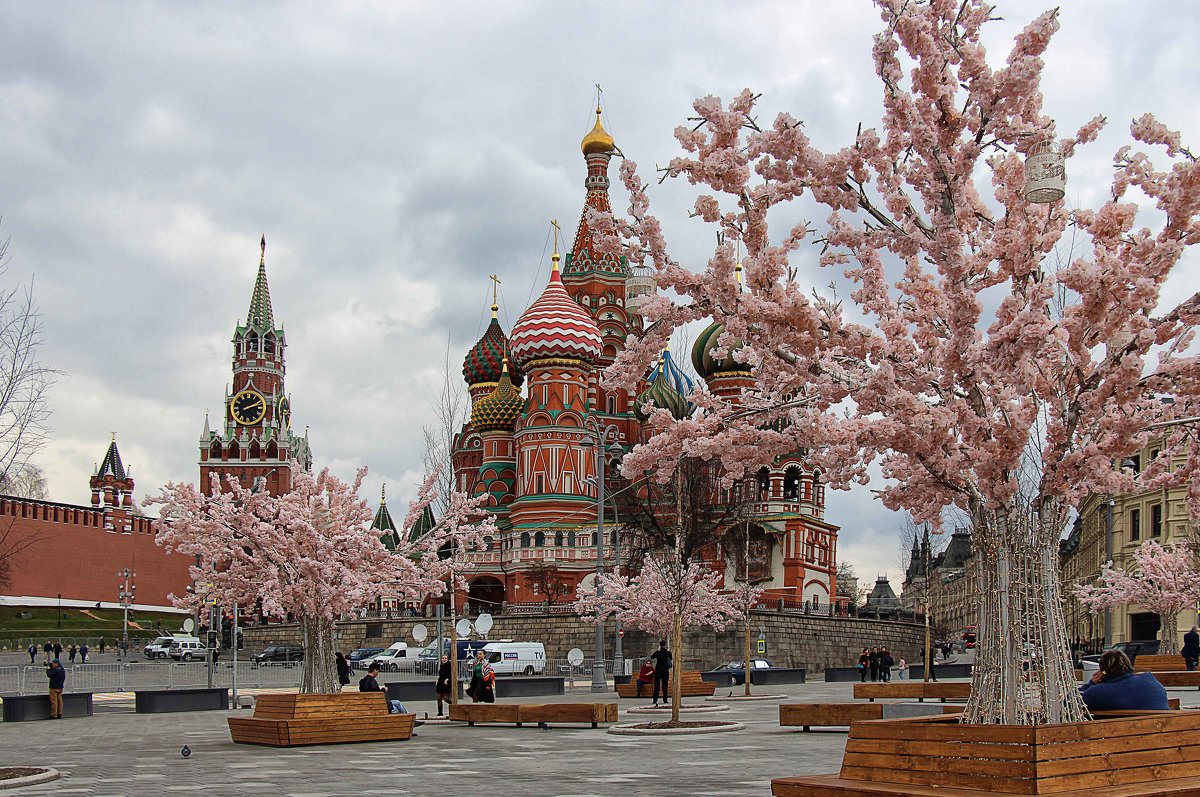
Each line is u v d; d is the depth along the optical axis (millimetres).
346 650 112250
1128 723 13805
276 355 193625
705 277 15805
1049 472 15234
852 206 16234
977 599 15617
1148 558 59531
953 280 14961
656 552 96500
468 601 121312
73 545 153750
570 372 123750
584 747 29328
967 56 15781
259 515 39844
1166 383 15422
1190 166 14898
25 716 46250
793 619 96000
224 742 32969
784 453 17250
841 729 33875
